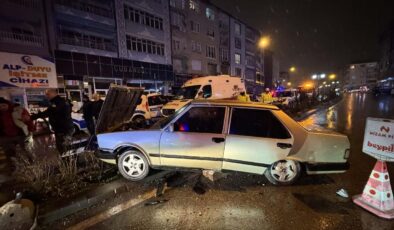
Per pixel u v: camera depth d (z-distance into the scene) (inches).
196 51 1179.9
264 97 650.2
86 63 714.8
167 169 147.4
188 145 139.5
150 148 143.9
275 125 137.0
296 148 133.4
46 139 300.8
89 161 169.2
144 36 903.1
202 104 143.6
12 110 178.7
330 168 135.1
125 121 214.1
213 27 1288.1
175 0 1039.6
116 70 802.8
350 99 1240.8
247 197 128.3
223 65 1382.9
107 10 772.0
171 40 1026.7
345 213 110.7
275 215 109.9
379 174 111.8
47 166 146.9
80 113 363.6
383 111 573.0
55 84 623.5
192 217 109.1
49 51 629.3
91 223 105.0
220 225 102.5
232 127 138.3
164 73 996.6
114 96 168.9
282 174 138.4
